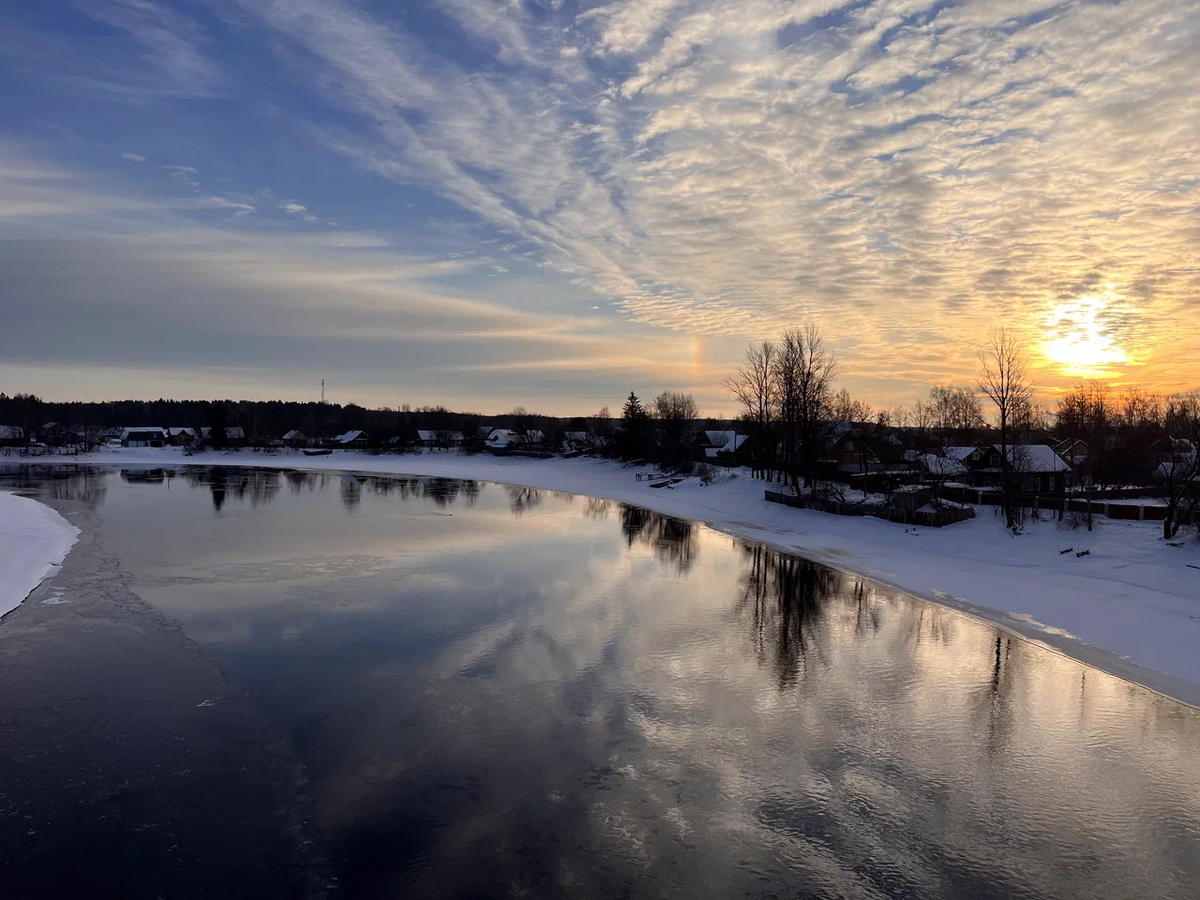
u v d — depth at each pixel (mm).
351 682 23797
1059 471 62156
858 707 22484
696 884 14219
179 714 21328
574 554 46281
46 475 107188
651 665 25750
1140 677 24938
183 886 13977
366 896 13781
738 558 45344
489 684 23750
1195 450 44469
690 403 132750
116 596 34188
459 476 114125
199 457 151250
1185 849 15672
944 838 15898
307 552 45844
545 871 14531
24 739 19766
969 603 34219
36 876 14195
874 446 87250
